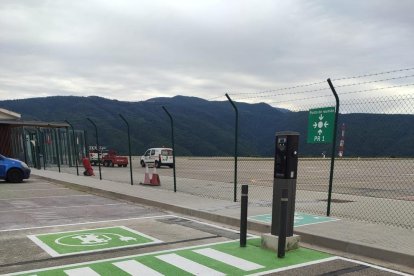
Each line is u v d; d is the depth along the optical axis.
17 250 6.80
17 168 19.06
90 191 15.62
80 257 6.36
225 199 12.37
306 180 21.67
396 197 13.81
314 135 9.33
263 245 6.80
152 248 6.91
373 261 6.22
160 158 33.78
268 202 11.72
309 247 7.02
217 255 6.43
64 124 32.38
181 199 12.24
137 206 11.93
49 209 11.30
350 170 31.81
